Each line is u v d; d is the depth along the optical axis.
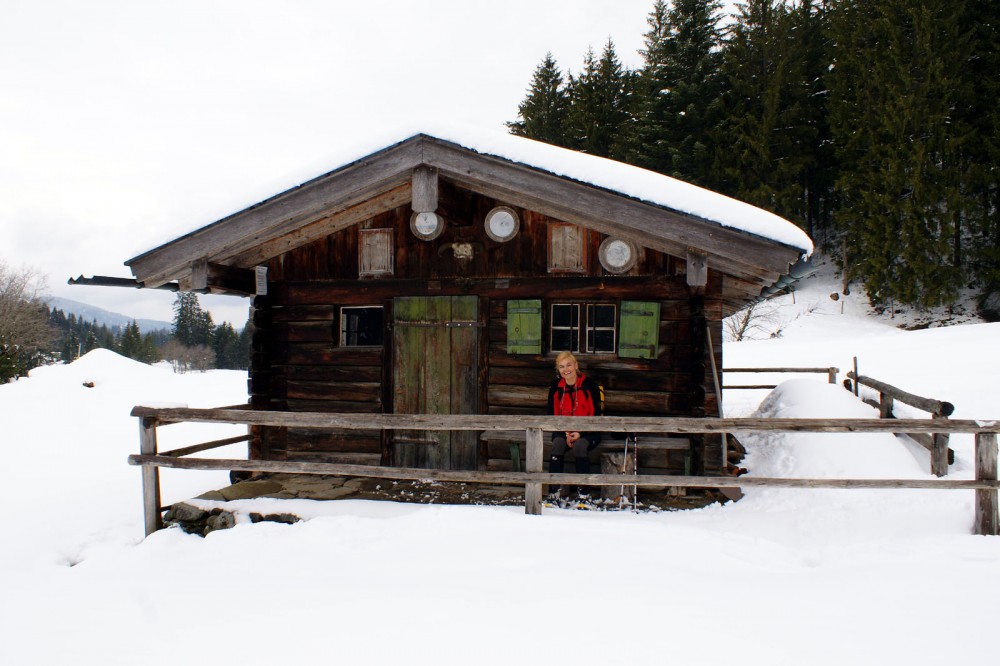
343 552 4.37
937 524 4.54
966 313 26.09
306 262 7.10
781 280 5.98
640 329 6.20
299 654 3.06
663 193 5.44
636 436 6.11
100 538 5.56
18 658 3.23
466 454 6.71
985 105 26.34
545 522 4.52
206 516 5.40
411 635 3.19
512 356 6.58
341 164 5.80
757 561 4.04
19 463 10.17
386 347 6.88
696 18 31.94
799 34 33.41
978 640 2.97
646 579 3.73
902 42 27.94
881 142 27.98
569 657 2.93
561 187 5.62
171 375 21.98
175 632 3.40
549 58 40.81
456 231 6.71
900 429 4.34
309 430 7.05
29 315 41.28
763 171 30.95
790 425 4.44
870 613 3.27
